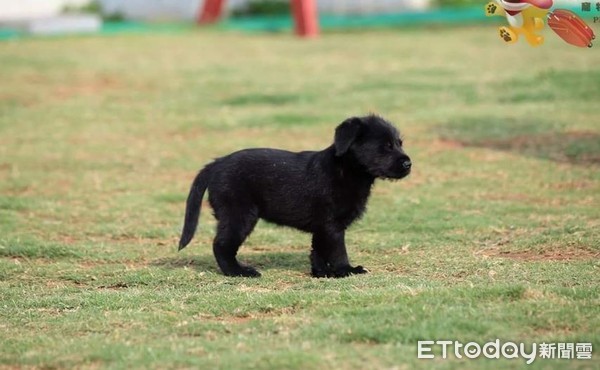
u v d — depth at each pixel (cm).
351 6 4975
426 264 1245
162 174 1912
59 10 4900
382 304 1013
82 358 890
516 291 1038
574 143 2027
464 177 1806
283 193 1191
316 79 3042
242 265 1227
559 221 1455
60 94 2872
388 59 3447
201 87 2961
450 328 930
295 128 2325
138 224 1536
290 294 1065
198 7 4866
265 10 4997
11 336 979
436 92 2741
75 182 1842
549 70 3016
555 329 941
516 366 841
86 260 1330
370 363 848
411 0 4962
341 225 1198
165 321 1005
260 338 930
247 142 2191
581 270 1172
